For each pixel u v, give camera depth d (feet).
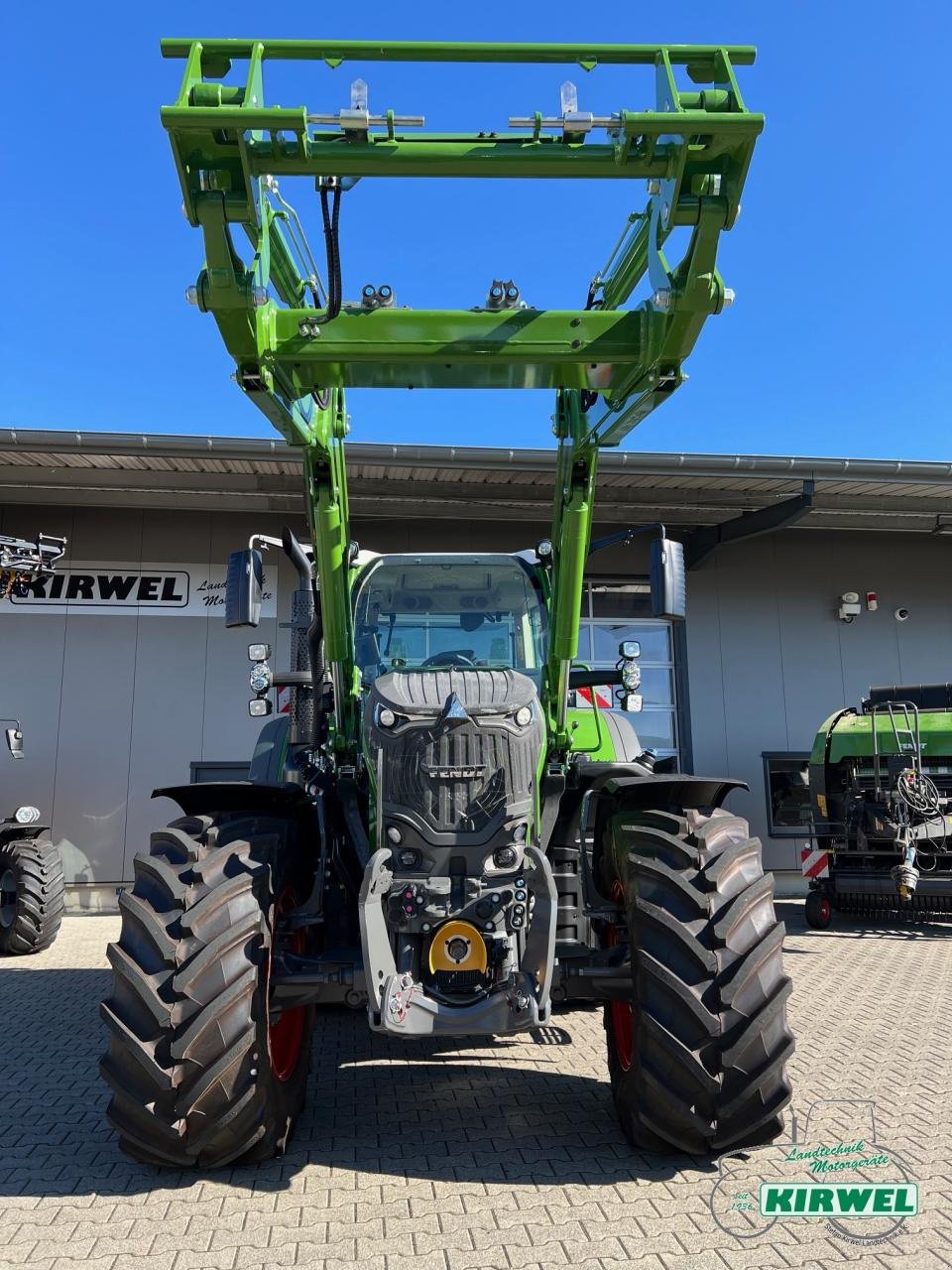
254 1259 8.42
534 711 11.40
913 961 23.11
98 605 35.60
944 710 30.01
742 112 8.67
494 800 10.80
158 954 10.00
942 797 28.76
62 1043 16.12
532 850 10.46
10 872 25.89
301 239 12.26
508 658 14.19
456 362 10.75
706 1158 10.53
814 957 23.81
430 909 10.46
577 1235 8.79
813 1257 8.41
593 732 18.26
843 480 33.42
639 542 38.78
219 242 9.14
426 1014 9.81
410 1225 9.02
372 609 14.46
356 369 11.27
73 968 23.25
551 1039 16.25
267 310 10.32
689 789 12.26
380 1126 11.83
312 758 14.49
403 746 10.91
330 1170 10.39
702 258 9.35
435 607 14.51
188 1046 9.54
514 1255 8.45
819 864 28.86
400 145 9.06
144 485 33.27
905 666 39.88
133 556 36.09
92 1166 10.57
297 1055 11.68
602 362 10.77
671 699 38.47
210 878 10.43
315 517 13.00
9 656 34.86
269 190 10.36
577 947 12.42
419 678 11.85
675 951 10.16
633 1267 8.24
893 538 40.75
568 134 9.12
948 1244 8.64
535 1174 10.19
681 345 10.07
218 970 9.87
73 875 33.83
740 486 34.55
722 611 39.19
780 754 38.42
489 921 10.50
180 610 36.01
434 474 33.35
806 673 39.27
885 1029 16.48
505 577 14.71
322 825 12.89
